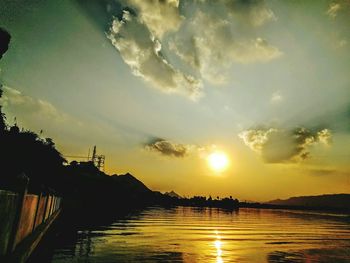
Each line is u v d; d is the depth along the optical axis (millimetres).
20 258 7297
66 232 26688
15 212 7465
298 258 18094
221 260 16484
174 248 20141
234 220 63812
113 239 23438
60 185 50281
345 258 18656
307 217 96312
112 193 95812
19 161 30969
